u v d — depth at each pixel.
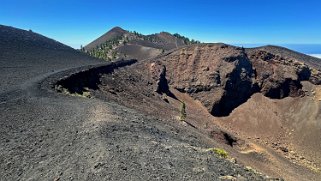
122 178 21.03
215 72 132.50
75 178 21.06
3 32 112.62
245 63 138.88
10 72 61.81
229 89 130.12
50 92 46.69
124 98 76.44
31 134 28.86
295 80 138.12
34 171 22.59
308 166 90.81
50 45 123.25
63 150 25.36
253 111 129.00
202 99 129.88
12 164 23.67
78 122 32.28
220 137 79.44
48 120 32.75
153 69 125.00
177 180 21.78
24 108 36.56
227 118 126.00
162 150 27.55
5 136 28.27
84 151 24.70
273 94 137.12
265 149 86.81
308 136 116.69
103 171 21.62
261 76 139.75
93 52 191.75
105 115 36.47
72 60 101.19
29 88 47.44
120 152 24.69
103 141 26.28
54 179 21.19
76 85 62.38
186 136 50.88
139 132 33.66
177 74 138.38
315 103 130.75
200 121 91.50
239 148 82.00
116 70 103.12
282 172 71.62
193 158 27.12
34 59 86.19
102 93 68.88
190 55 143.00
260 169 62.59
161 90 119.00
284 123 124.50
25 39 116.19
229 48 140.38
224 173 25.03
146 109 75.12
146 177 21.50
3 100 39.25
